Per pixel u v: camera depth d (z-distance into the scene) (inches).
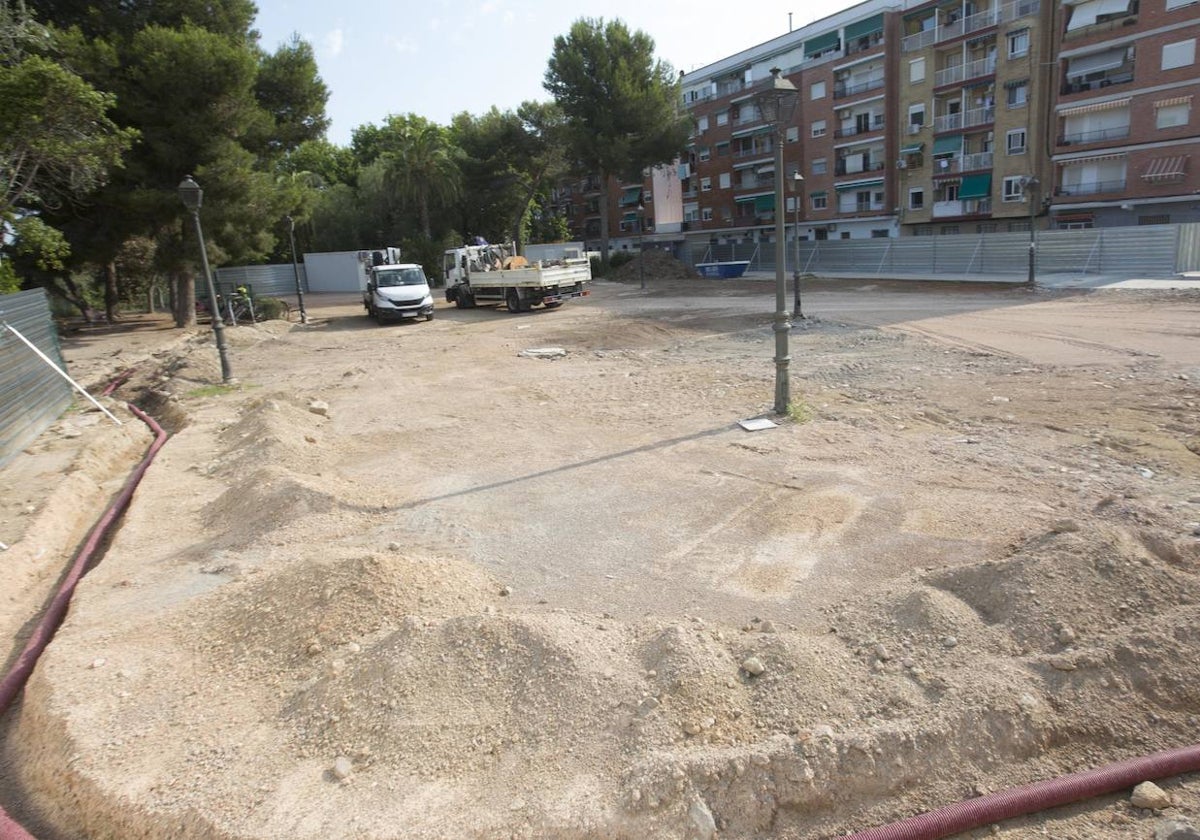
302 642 169.9
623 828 117.0
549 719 138.5
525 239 2395.4
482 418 428.1
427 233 2011.6
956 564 202.8
